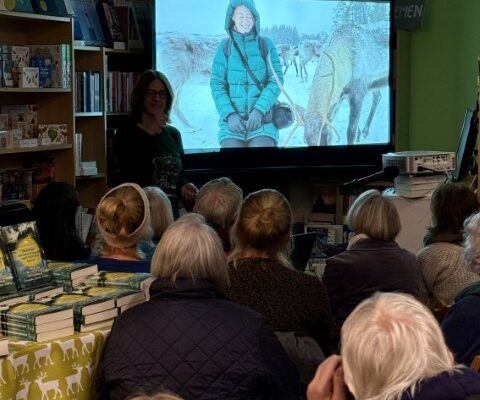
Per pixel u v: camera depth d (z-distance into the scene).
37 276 2.96
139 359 2.53
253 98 7.12
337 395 1.92
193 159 6.96
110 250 3.29
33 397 2.51
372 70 7.54
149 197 4.07
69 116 5.82
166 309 2.59
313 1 7.27
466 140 5.59
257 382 2.54
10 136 5.37
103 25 6.24
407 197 5.47
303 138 7.35
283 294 3.05
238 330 2.56
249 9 7.04
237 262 3.11
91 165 6.03
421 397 1.69
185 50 6.79
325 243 6.16
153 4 6.60
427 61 7.70
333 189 7.37
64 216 3.72
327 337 3.14
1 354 2.40
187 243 2.64
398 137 7.69
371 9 7.48
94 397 2.65
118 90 6.36
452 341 2.91
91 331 2.68
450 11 7.54
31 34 5.86
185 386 2.51
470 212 3.99
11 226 2.95
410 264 3.87
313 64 7.33
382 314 1.75
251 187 7.39
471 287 3.02
